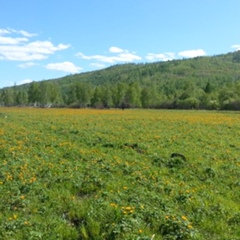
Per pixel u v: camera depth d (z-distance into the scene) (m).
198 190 13.04
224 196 12.70
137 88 149.88
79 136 28.64
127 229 8.68
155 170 16.17
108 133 31.47
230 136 30.53
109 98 150.25
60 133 30.89
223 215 10.45
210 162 18.47
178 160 18.02
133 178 14.20
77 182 13.17
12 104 178.25
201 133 32.56
